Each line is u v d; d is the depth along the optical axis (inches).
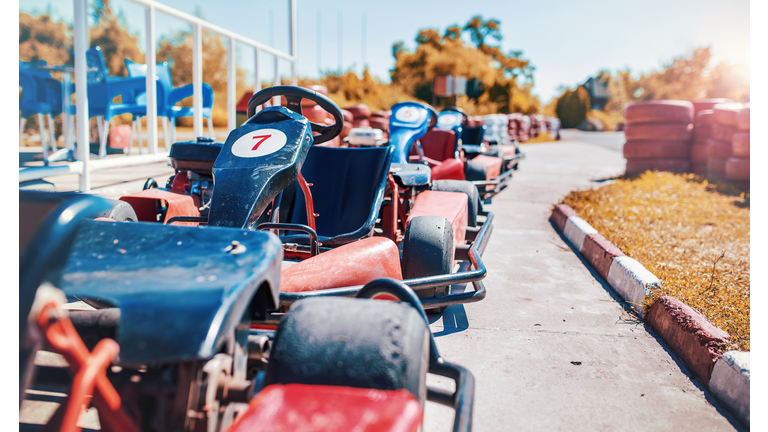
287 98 109.2
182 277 47.5
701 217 237.0
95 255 51.3
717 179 339.6
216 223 81.7
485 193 282.7
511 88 1737.2
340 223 130.6
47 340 35.6
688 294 120.8
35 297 35.4
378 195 124.8
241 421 39.8
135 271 48.4
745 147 302.7
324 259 89.2
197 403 47.3
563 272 159.6
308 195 112.6
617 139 1343.5
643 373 94.8
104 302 93.0
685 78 3553.2
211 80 896.9
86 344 57.9
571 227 203.8
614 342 108.0
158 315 42.4
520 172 456.4
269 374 53.0
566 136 1507.1
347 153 138.3
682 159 389.1
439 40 1959.9
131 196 122.6
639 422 79.0
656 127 389.7
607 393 87.2
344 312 56.1
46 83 260.7
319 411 41.2
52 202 39.7
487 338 108.1
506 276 153.7
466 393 55.9
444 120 283.9
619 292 139.3
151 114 239.1
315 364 52.0
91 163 202.5
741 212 249.6
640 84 3752.5
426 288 102.7
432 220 115.8
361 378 50.5
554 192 331.0
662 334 110.3
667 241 188.1
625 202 269.1
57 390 72.5
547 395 85.7
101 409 41.2
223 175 87.2
